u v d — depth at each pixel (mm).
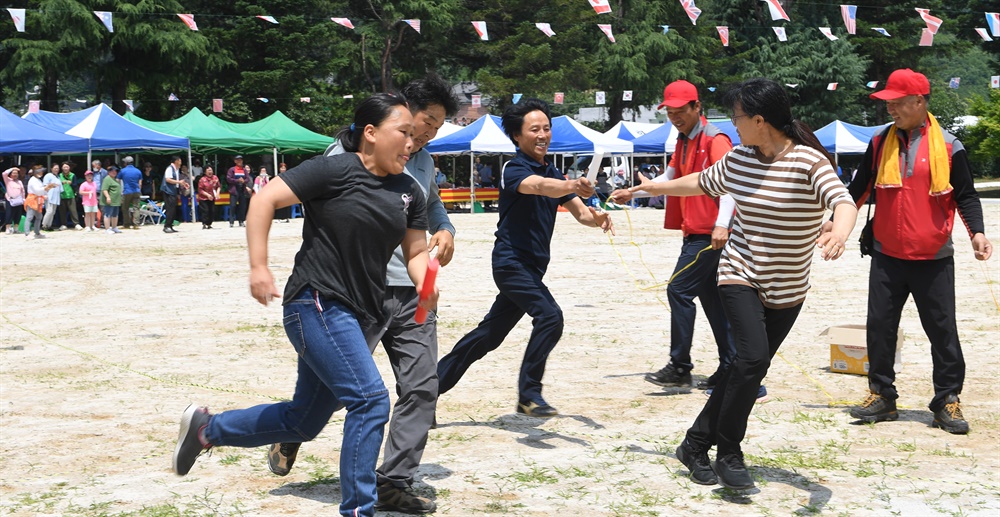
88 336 9250
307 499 4457
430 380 4332
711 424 4594
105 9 37219
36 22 36969
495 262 5539
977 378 7047
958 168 5504
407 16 45031
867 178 5781
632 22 48719
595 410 6172
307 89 44844
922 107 5531
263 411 3963
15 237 23391
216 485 4676
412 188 3918
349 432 3656
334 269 3705
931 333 5645
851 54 50000
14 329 9719
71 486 4672
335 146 4008
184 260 17172
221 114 42531
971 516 4211
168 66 40031
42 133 25531
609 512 4273
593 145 32906
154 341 8938
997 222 24531
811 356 7977
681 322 6688
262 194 3607
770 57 51375
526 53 45906
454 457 5129
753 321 4285
